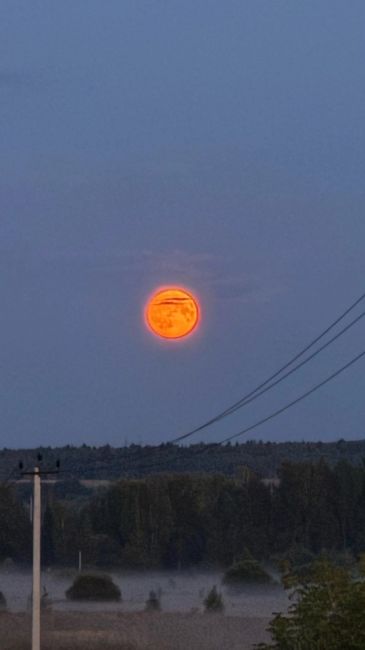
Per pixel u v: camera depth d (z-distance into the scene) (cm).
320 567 4669
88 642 9431
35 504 6675
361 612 4456
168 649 9131
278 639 4584
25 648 8988
